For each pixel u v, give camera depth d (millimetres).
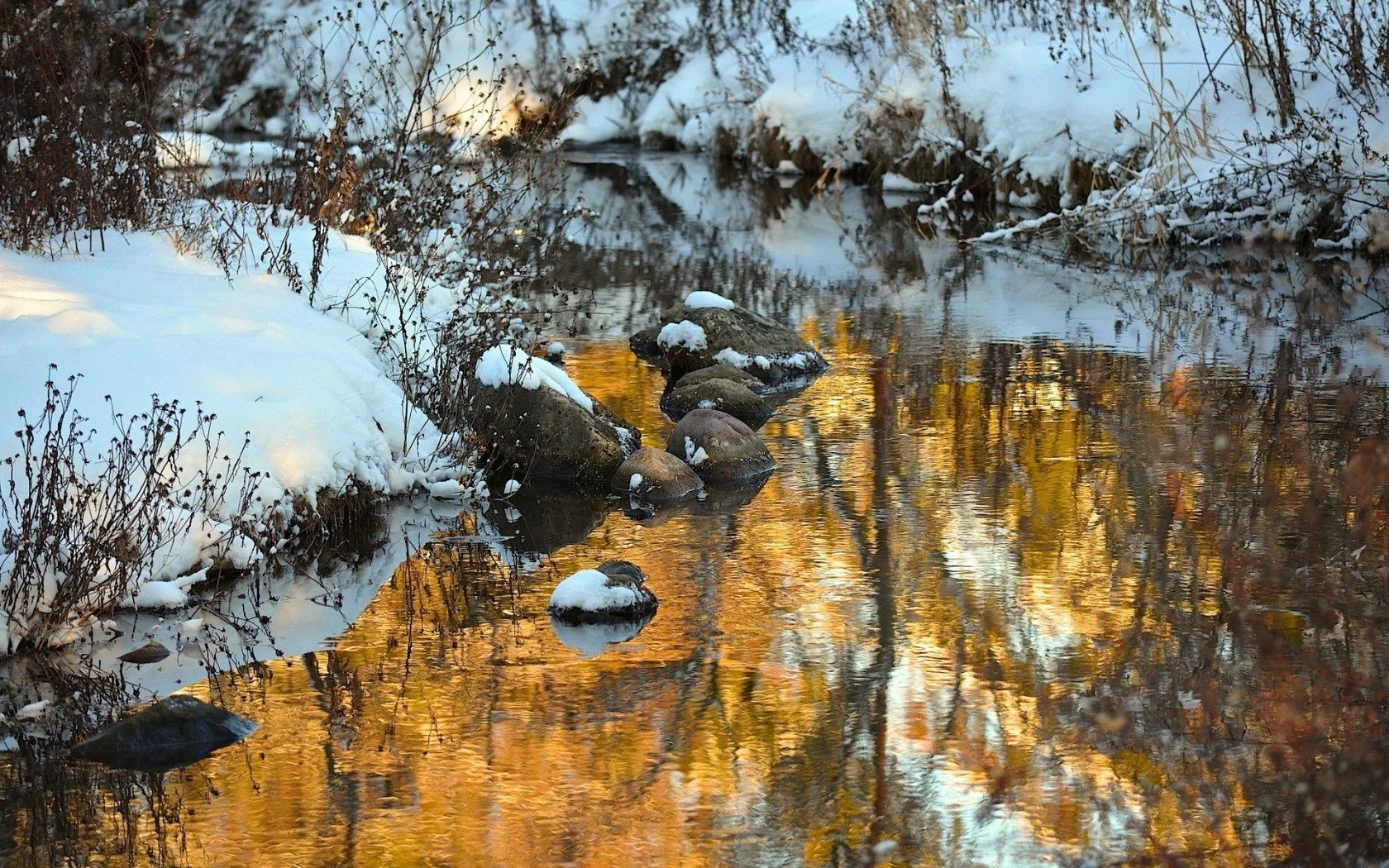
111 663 8625
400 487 11680
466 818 6934
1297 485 11086
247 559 10039
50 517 8938
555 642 8891
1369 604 8750
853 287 19922
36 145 14719
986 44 27922
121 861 6609
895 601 9375
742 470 12125
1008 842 6656
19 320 11180
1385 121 20625
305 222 16328
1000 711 7844
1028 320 17672
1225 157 21703
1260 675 7871
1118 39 26156
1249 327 16750
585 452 12289
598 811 6984
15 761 7520
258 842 6742
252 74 33344
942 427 13336
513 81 34375
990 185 27297
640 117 37406
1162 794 6957
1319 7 22984
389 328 13273
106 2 20406
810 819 6891
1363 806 6438
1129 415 13367
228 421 10500
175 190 16891
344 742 7672
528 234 18797
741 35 35125
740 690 8180
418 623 9219
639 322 17797
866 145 30500
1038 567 9852
